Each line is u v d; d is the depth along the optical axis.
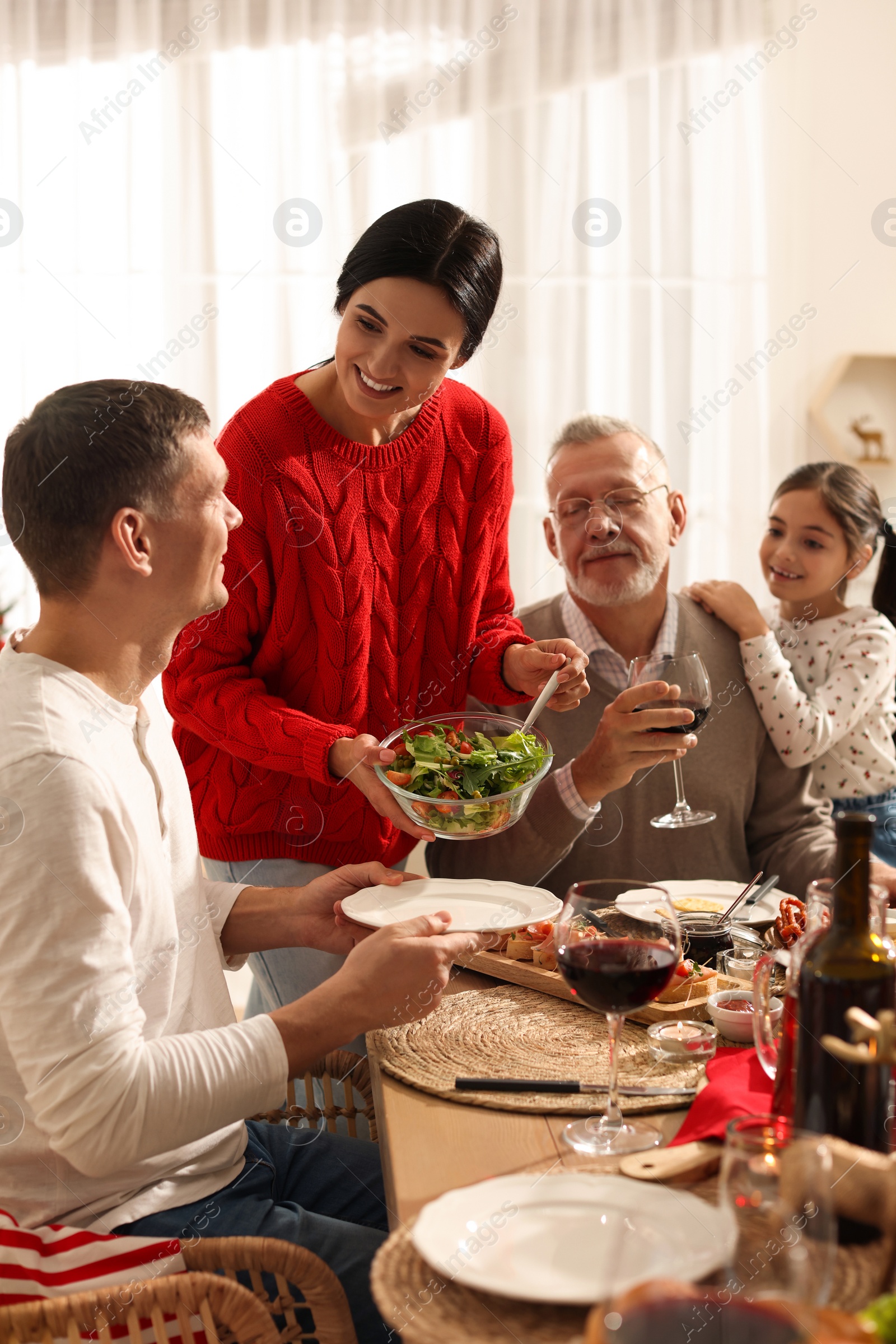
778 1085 0.82
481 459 1.67
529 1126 0.91
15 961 0.91
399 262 1.35
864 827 0.75
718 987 1.18
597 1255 0.68
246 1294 0.85
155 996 1.09
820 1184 0.57
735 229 3.36
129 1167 1.03
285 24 3.13
